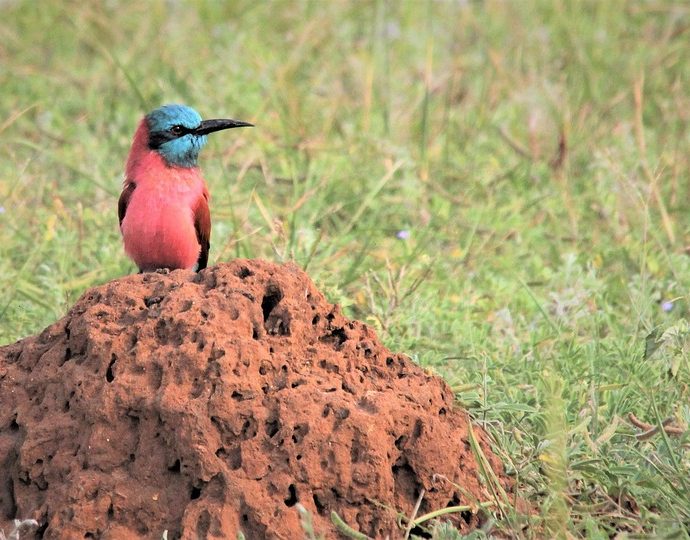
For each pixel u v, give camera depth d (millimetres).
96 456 8047
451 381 10672
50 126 18328
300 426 8086
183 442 7922
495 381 10711
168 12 22406
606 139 17656
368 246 14438
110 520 7902
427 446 8367
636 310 11594
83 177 16156
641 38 21250
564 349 11438
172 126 11531
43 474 8172
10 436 8445
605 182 15805
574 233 15039
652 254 13961
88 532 7879
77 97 19484
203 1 22781
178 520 7879
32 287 13109
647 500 8766
